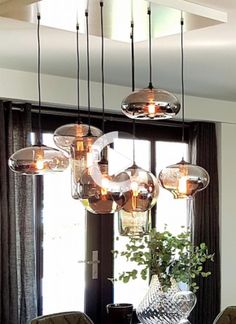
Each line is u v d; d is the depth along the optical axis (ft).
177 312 12.08
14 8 9.26
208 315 19.40
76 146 10.90
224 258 20.13
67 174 17.53
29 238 15.57
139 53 13.08
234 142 20.70
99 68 14.75
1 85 14.87
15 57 13.56
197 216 19.56
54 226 17.33
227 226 20.33
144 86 17.38
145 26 10.19
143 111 9.23
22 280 15.40
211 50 12.82
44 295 17.01
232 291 20.27
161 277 12.08
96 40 11.89
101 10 9.32
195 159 19.75
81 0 8.82
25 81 15.31
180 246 12.19
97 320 18.04
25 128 15.66
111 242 18.48
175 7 9.32
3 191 14.92
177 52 12.99
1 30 11.18
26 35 11.57
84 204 10.52
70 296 17.53
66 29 10.46
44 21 9.95
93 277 18.03
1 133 15.03
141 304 12.29
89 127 11.18
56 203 17.35
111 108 17.11
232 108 20.48
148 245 12.12
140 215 11.56
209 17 9.82
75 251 17.72
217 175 20.13
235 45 12.37
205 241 19.58
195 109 19.34
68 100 16.15
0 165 14.94
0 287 14.76
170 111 9.34
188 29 10.47
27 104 15.70
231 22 10.61
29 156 10.05
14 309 14.94
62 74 15.62
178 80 16.34
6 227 14.93
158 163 19.69
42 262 16.99
